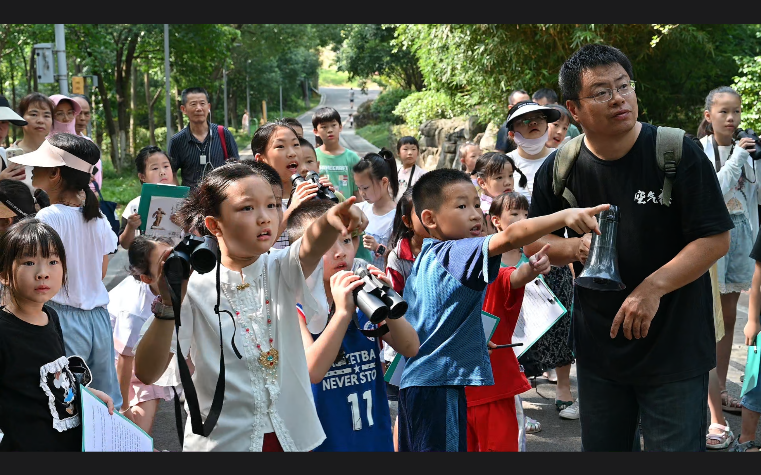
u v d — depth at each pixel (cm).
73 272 432
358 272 306
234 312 279
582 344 341
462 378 340
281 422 277
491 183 597
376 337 343
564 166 332
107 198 2073
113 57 2891
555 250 348
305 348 307
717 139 597
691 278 305
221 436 274
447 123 2045
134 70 3466
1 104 673
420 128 2148
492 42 1584
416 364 347
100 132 3281
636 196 316
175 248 254
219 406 268
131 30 2838
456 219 349
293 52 7106
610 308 327
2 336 324
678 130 313
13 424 324
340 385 330
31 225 338
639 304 303
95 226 446
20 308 333
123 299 472
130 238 617
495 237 306
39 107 676
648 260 319
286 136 485
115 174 2862
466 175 360
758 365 457
